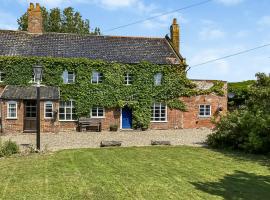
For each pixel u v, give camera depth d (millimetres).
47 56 34906
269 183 13711
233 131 22875
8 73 33844
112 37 39188
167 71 36938
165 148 23250
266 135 21016
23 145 24609
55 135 31219
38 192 12086
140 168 16281
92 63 35375
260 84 23078
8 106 32469
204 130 36469
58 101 33344
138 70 36438
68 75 35219
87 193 11977
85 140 28125
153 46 39062
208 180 13992
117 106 36125
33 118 33500
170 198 11469
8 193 11961
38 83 21047
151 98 36656
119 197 11547
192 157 19578
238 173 15438
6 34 36750
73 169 15898
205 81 38219
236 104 41562
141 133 33781
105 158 18969
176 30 39594
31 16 37750
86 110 35312
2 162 17641
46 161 17875
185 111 37719
